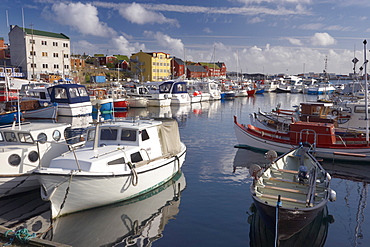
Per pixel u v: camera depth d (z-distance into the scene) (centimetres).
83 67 8356
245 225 1083
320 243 976
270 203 1022
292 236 981
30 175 1266
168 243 968
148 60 9719
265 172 1254
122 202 1222
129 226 1065
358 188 1466
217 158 1961
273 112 3073
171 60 10706
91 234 1007
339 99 3372
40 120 3456
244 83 9625
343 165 1834
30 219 1102
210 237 1004
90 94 4712
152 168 1278
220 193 1372
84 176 1059
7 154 1231
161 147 1429
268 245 956
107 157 1156
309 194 1041
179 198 1310
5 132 1360
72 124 3262
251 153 2092
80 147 1354
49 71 7525
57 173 1032
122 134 1319
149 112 4456
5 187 1224
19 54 7144
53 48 7588
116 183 1143
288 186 1180
